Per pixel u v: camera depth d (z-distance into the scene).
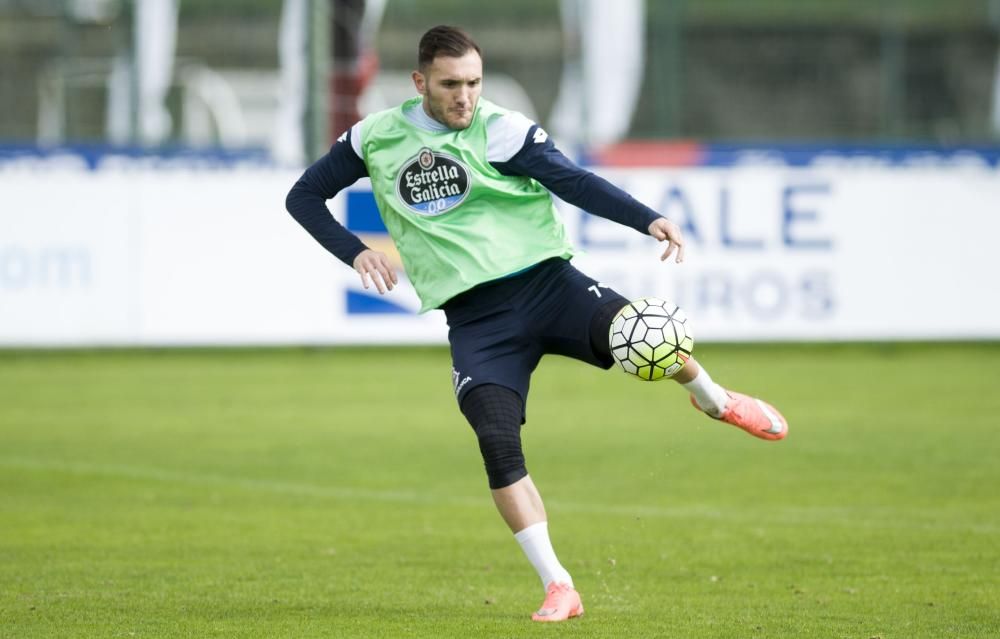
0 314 59.53
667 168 62.12
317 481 34.97
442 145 20.67
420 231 20.94
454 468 37.00
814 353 66.44
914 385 53.91
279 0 75.50
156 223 60.56
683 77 76.44
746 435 42.25
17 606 21.50
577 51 75.56
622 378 59.06
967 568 24.56
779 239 62.72
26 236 59.69
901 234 63.62
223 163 60.88
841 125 77.38
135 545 27.05
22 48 73.19
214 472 36.31
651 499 32.34
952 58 76.44
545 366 64.50
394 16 77.44
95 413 47.72
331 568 24.91
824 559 25.50
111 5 72.00
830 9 77.38
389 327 61.22
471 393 20.38
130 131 72.25
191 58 74.62
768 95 77.44
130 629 19.88
